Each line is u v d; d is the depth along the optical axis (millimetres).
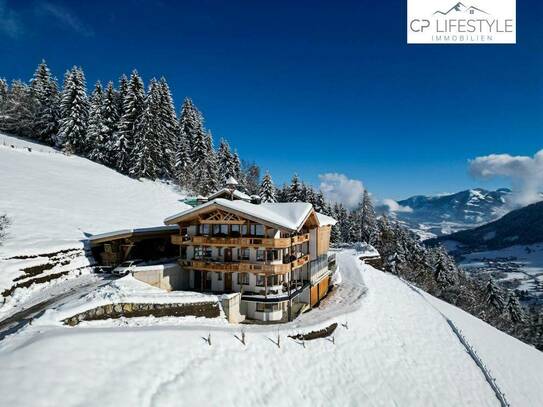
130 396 13891
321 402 19578
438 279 70250
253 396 17734
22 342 14977
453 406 23000
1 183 41906
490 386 26281
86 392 13148
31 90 77000
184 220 29656
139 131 65125
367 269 49000
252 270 27281
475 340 33188
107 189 56062
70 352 14812
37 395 12117
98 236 32469
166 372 16234
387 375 24000
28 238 30188
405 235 82250
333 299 35156
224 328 22062
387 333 29406
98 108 67750
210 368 17891
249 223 28453
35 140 73812
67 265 29875
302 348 23078
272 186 70375
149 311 21812
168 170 70375
